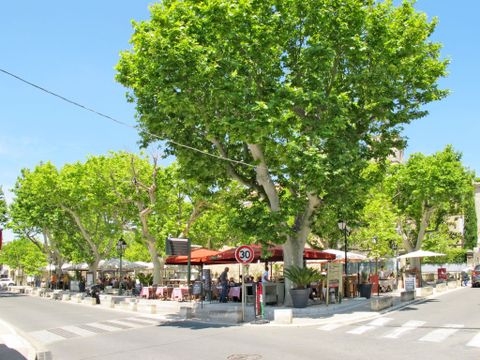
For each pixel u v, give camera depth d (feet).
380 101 70.23
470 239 196.44
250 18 66.23
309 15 68.44
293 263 75.25
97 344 45.16
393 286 115.24
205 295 93.66
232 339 44.39
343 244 124.57
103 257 154.51
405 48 72.28
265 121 61.00
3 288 246.27
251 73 68.54
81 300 109.40
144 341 45.52
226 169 76.95
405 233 156.56
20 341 45.78
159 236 110.93
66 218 161.99
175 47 61.72
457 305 71.97
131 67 70.38
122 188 122.52
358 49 68.59
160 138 69.41
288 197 78.13
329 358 33.32
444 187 133.08
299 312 64.44
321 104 65.57
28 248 265.75
